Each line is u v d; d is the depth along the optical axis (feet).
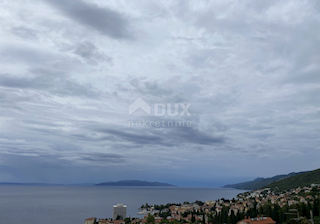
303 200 594.65
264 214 458.50
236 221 421.18
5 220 651.25
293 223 341.00
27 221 639.35
